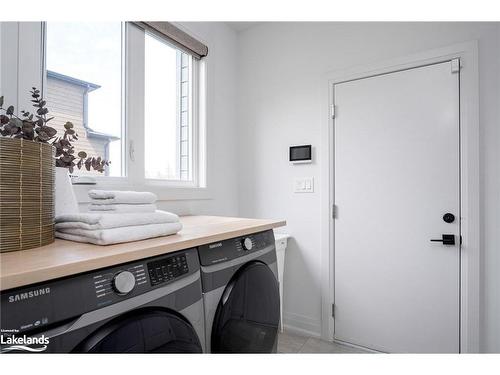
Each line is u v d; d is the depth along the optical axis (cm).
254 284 113
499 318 155
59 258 61
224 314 96
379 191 190
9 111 85
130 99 163
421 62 177
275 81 236
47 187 78
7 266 54
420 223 177
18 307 51
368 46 196
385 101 189
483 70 161
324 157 210
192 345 81
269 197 237
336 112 207
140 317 68
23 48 116
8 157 69
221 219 158
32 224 73
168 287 78
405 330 180
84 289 60
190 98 215
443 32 172
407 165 181
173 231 96
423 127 176
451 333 167
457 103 167
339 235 204
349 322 200
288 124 229
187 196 198
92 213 85
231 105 248
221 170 235
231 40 250
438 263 171
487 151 160
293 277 224
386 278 187
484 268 160
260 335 117
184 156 214
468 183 162
